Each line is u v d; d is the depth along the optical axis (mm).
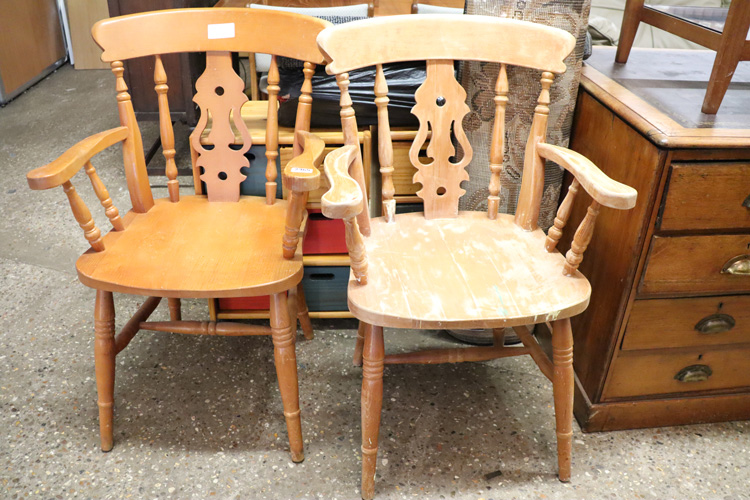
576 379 1634
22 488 1376
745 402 1590
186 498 1366
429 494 1389
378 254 1361
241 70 2975
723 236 1333
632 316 1414
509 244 1407
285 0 2480
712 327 1443
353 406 1628
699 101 1440
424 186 1480
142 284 1266
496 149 1455
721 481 1439
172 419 1573
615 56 1790
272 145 1548
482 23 1392
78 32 3986
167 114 1549
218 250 1385
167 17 1478
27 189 2623
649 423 1584
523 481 1428
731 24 1262
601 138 1498
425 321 1164
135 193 1525
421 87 1412
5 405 1599
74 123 3250
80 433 1527
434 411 1619
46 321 1914
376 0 2430
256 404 1629
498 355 1436
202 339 1868
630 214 1355
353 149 1294
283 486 1401
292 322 1576
